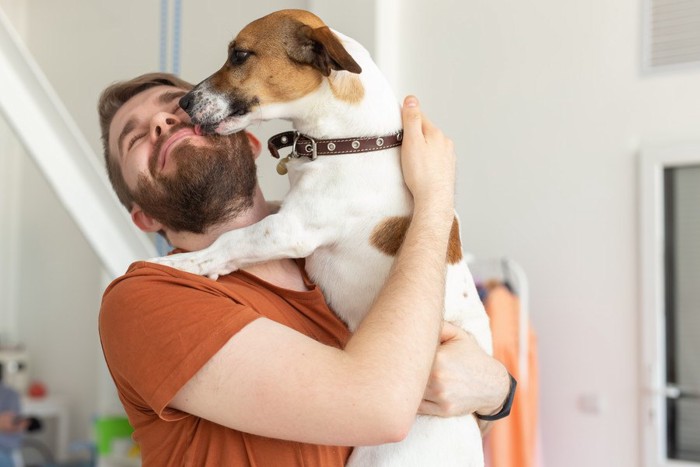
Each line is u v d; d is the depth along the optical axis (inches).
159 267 49.0
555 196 124.2
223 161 54.4
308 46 52.7
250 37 53.8
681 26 115.6
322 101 53.1
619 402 117.7
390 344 43.8
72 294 198.8
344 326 54.7
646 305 115.7
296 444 46.8
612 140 120.3
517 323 111.9
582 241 121.7
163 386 43.8
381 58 134.7
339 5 136.7
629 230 118.3
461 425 52.8
